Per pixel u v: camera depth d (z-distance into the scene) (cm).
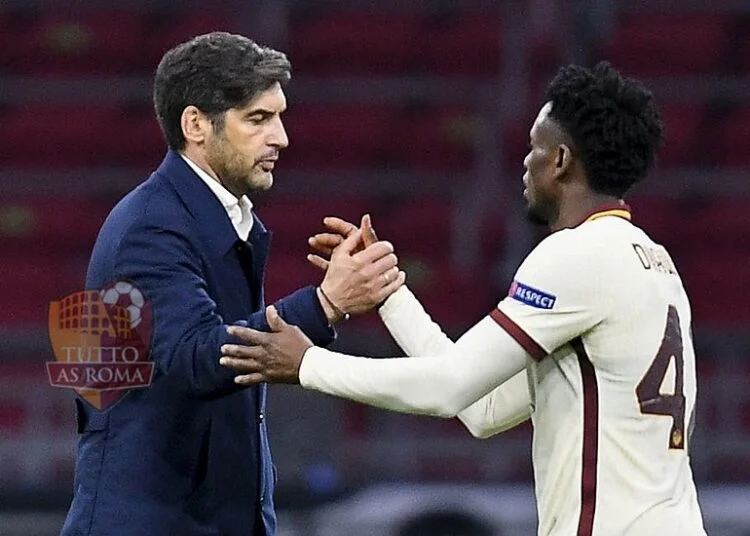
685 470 1258
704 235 4403
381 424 3741
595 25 4381
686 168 4612
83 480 1372
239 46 1361
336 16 4997
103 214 4484
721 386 3806
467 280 4150
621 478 1220
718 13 4966
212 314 1321
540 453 1269
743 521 3253
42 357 3866
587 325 1224
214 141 1362
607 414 1229
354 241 1348
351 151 4666
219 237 1364
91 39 4969
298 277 4272
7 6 5031
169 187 1369
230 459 1376
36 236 4444
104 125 4716
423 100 4716
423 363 1246
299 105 4725
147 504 1346
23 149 4672
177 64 1365
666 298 1252
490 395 1401
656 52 4841
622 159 1270
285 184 4425
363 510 2959
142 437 1351
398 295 1409
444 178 4369
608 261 1229
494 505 3091
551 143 1281
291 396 2919
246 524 1395
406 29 4956
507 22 4684
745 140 4641
